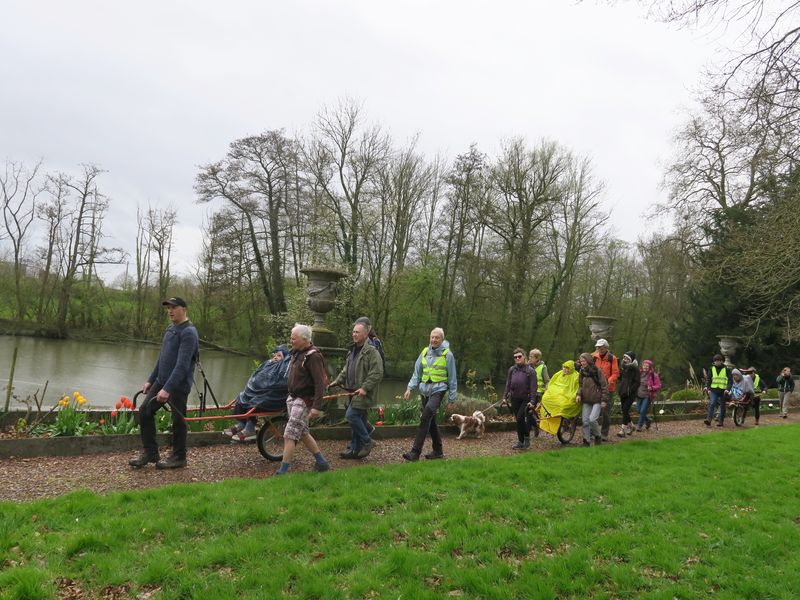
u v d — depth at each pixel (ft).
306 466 21.84
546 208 111.65
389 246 108.78
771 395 71.41
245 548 12.67
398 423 32.22
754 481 22.13
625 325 125.49
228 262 120.16
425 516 15.53
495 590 11.63
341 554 12.91
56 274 145.48
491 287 115.65
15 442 20.86
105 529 13.17
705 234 84.74
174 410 20.01
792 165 27.48
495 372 116.88
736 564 13.79
